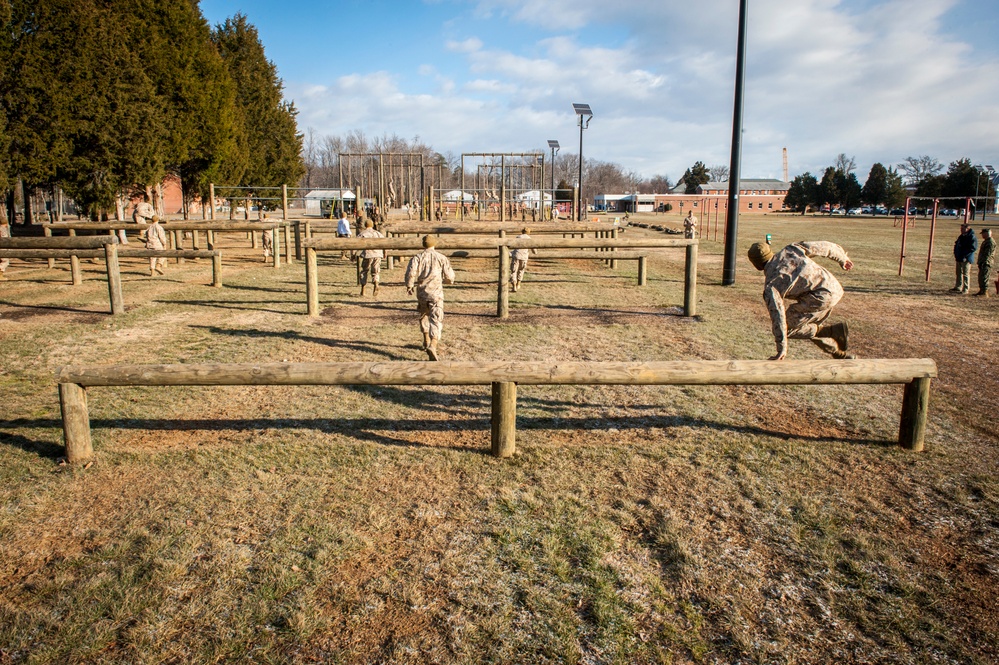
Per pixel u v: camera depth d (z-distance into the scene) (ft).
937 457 17.31
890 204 297.53
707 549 12.68
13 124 70.95
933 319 39.19
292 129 161.17
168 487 15.23
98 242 37.35
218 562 12.10
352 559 12.23
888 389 24.11
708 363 17.07
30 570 11.88
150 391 23.09
